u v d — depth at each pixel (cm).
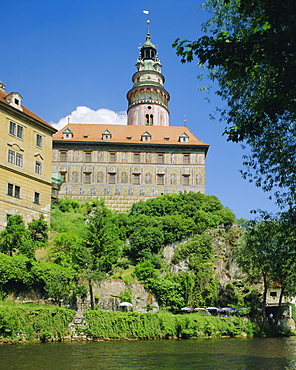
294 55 1557
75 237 5653
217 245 7300
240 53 1577
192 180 9100
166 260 7069
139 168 9119
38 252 5509
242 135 1795
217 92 2630
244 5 1595
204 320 5184
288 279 4556
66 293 4541
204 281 6359
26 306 4003
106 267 4997
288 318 6850
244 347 3988
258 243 3644
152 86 11131
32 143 6122
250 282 6425
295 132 2323
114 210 8844
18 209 5738
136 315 4566
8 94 6134
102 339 4212
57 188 8781
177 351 3559
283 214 2511
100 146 9169
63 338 4003
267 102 1659
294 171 2344
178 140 9469
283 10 1520
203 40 1619
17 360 2827
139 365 2773
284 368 2728
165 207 8094
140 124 10869
